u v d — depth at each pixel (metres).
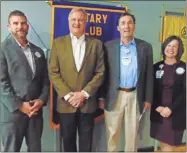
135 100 1.79
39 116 1.78
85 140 1.77
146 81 1.79
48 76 1.78
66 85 1.68
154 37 2.15
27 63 1.67
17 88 1.65
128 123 1.82
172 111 1.80
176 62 1.83
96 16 1.98
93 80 1.68
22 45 1.69
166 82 1.80
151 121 1.94
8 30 1.88
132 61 1.74
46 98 1.76
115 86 1.75
